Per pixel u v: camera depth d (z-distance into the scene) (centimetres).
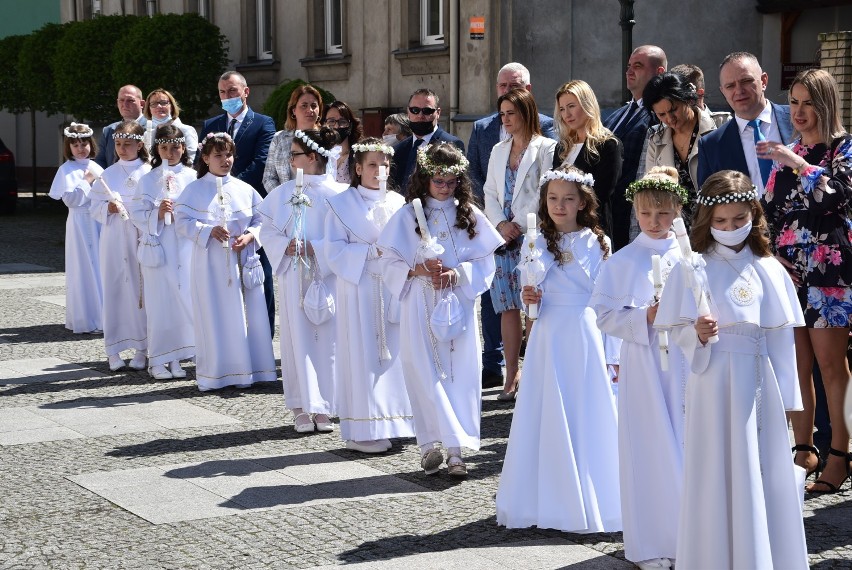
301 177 688
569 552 474
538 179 710
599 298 463
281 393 805
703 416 411
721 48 1464
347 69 1722
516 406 509
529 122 719
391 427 631
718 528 406
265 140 938
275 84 1908
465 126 1456
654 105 625
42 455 640
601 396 499
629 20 1046
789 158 534
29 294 1284
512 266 734
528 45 1420
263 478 592
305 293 680
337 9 1794
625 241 704
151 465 618
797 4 1429
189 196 809
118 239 884
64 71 2030
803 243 546
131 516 530
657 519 450
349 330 630
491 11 1414
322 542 489
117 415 738
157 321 851
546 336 503
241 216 812
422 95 816
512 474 501
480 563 461
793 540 410
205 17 2067
